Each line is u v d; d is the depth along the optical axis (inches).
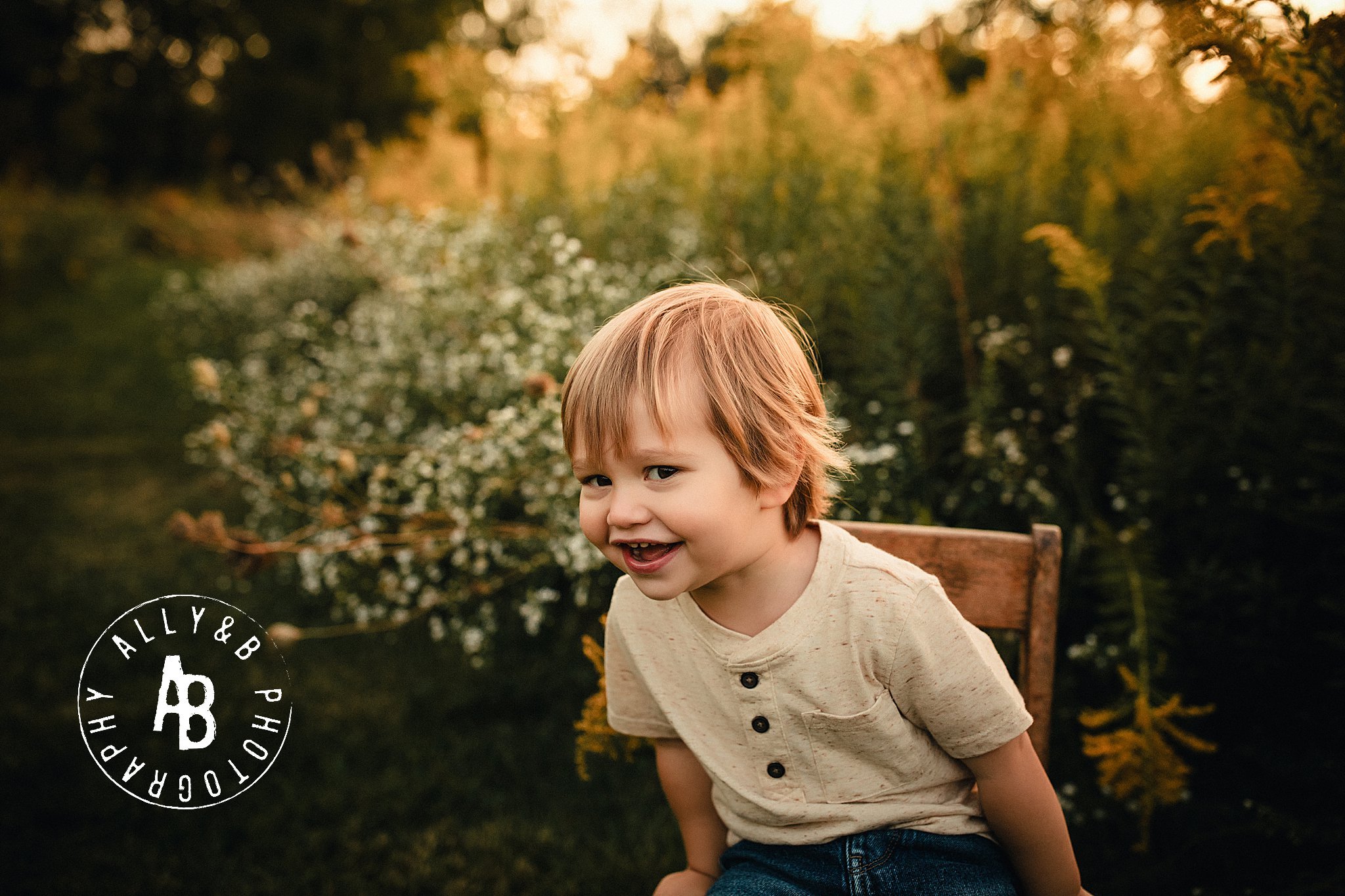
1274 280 87.2
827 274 118.2
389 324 154.2
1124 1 107.2
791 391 40.5
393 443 135.1
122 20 967.0
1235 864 72.1
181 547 163.3
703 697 44.1
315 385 147.9
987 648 41.4
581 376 38.8
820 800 42.9
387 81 969.5
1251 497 83.9
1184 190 99.1
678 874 49.9
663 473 37.7
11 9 893.2
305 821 91.4
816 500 42.7
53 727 106.1
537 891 79.9
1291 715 81.7
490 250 155.3
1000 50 127.8
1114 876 72.8
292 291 249.6
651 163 161.0
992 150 125.3
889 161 119.0
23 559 159.3
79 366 305.6
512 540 114.5
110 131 968.3
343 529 127.5
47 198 528.1
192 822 90.6
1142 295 93.2
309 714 109.1
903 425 98.9
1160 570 84.2
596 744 57.2
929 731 42.0
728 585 42.0
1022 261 115.2
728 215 132.9
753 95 145.0
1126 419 89.3
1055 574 48.3
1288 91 64.1
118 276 439.2
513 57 206.2
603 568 111.3
